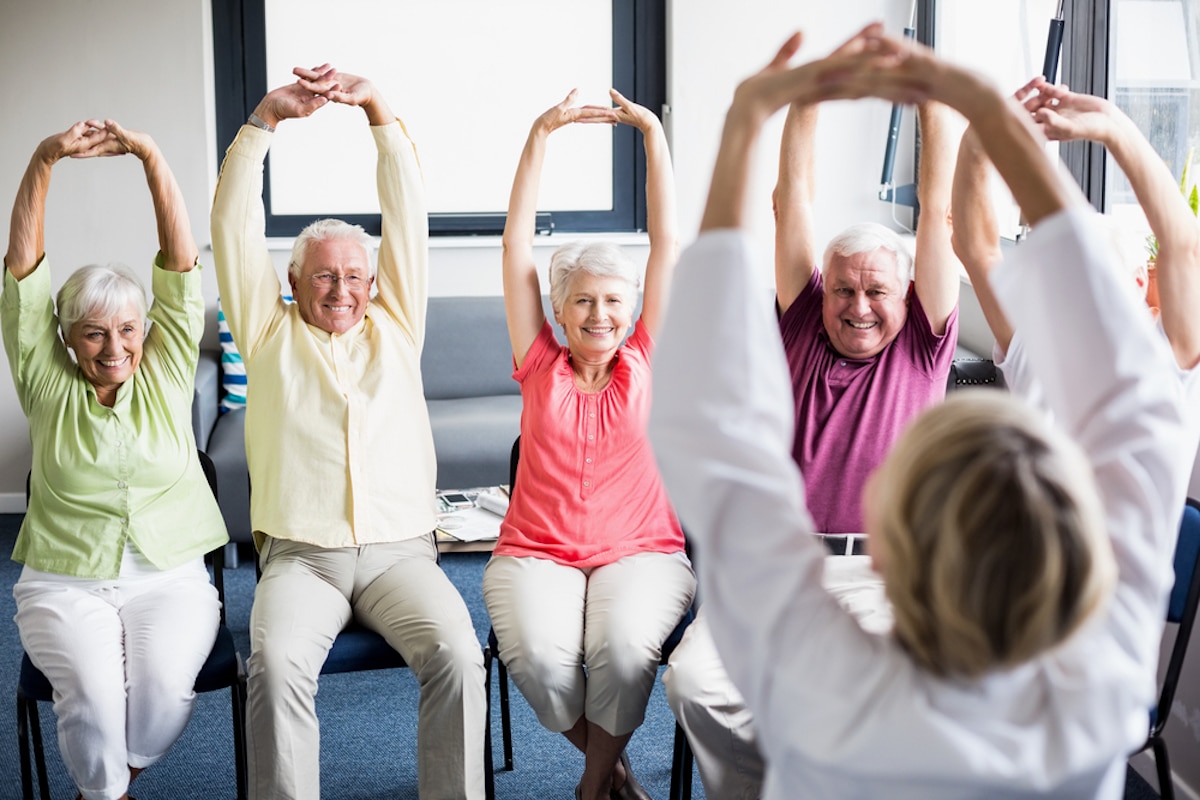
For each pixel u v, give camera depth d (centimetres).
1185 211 159
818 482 238
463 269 496
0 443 477
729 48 497
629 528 252
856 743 95
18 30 461
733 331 100
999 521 90
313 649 235
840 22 501
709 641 229
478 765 238
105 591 244
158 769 286
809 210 240
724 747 222
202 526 256
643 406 252
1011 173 101
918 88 102
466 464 422
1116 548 100
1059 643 92
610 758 239
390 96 498
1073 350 102
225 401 447
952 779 93
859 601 222
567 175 512
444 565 414
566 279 251
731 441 99
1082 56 387
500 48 500
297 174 498
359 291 257
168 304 251
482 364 473
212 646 245
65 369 248
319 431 251
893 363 237
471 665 235
